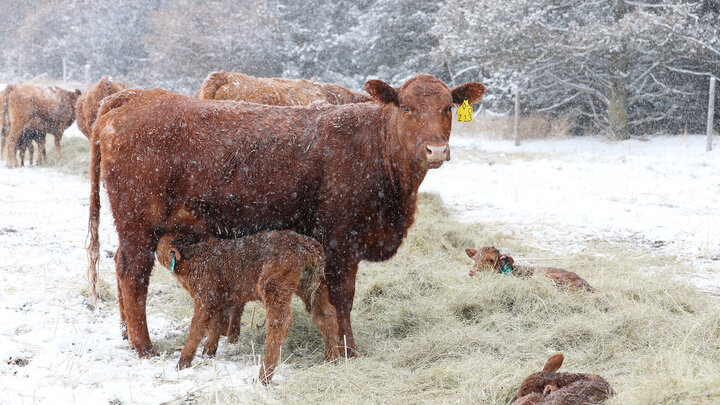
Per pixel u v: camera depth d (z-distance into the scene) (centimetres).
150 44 4222
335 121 614
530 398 430
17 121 1748
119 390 497
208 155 595
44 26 5147
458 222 1127
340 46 3522
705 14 2291
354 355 585
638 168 1681
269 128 608
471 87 616
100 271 818
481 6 2398
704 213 1203
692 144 2147
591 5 2414
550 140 2442
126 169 586
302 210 608
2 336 588
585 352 577
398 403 486
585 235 1083
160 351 595
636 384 470
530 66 2353
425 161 562
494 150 2220
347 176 595
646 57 2344
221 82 832
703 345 567
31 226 1024
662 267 880
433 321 659
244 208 603
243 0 3812
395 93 583
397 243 629
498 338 601
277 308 532
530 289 705
